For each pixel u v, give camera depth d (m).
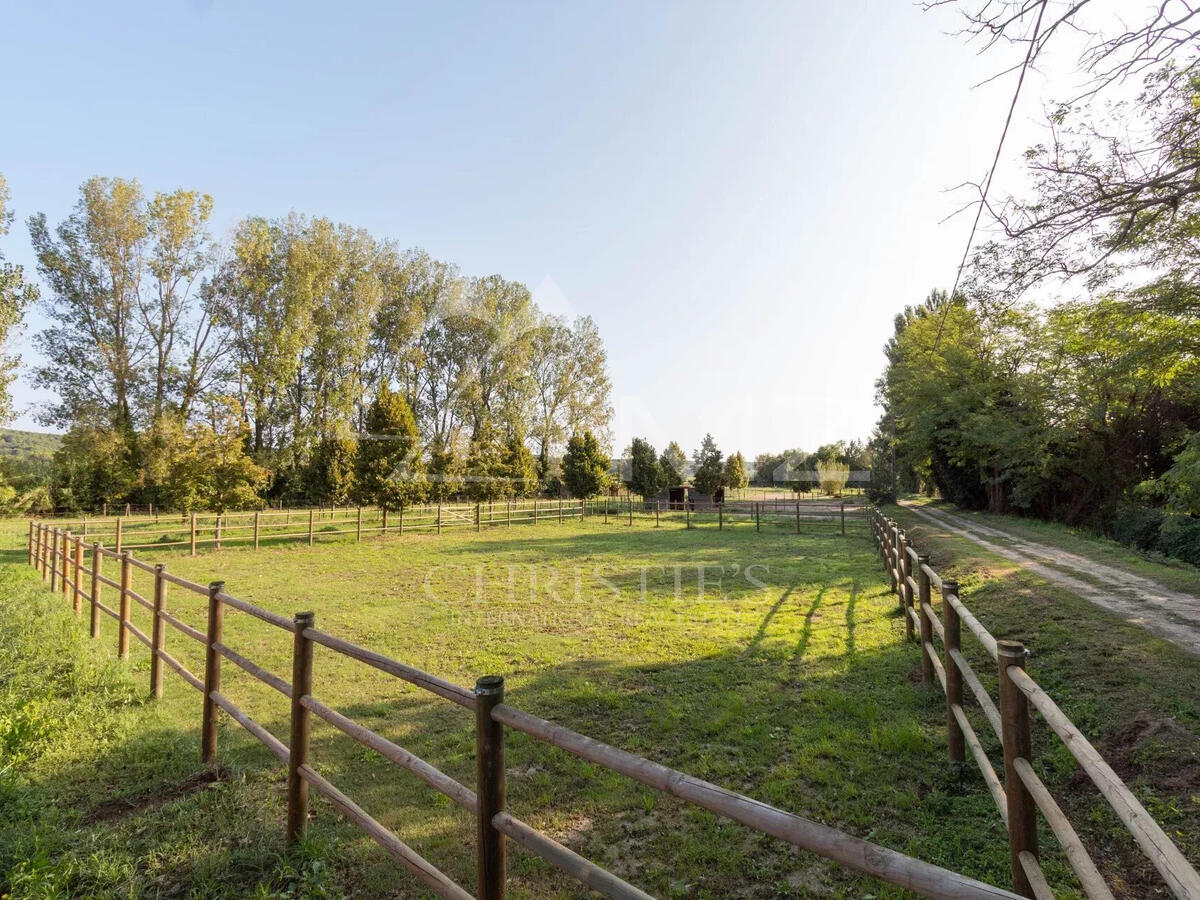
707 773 3.91
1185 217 5.39
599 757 1.62
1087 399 18.75
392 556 15.95
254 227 34.03
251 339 34.66
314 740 4.45
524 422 41.00
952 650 3.97
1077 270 4.47
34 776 3.67
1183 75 3.88
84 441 30.70
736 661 6.35
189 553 15.77
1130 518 15.23
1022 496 23.12
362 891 2.78
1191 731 3.81
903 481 56.34
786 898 2.76
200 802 3.46
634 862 3.04
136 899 2.63
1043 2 3.24
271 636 7.39
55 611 8.02
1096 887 1.56
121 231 30.89
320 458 30.48
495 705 1.98
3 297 18.14
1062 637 5.85
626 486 44.00
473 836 3.25
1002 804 2.73
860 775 3.83
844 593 10.02
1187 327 8.89
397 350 39.78
